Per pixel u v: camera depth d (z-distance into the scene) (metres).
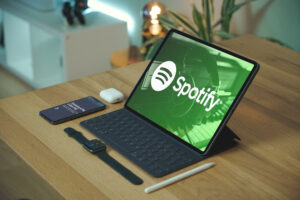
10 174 2.38
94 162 0.94
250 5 2.54
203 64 1.08
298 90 1.32
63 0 3.59
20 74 3.58
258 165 0.97
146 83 1.16
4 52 3.88
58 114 1.10
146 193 0.86
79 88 1.24
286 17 2.38
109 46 3.22
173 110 1.08
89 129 1.06
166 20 2.51
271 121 1.15
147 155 0.97
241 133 1.08
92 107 1.14
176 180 0.90
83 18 3.12
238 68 1.02
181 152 0.99
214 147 1.00
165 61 1.16
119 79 1.31
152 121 1.10
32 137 1.01
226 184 0.90
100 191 0.86
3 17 3.60
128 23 3.43
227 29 2.45
